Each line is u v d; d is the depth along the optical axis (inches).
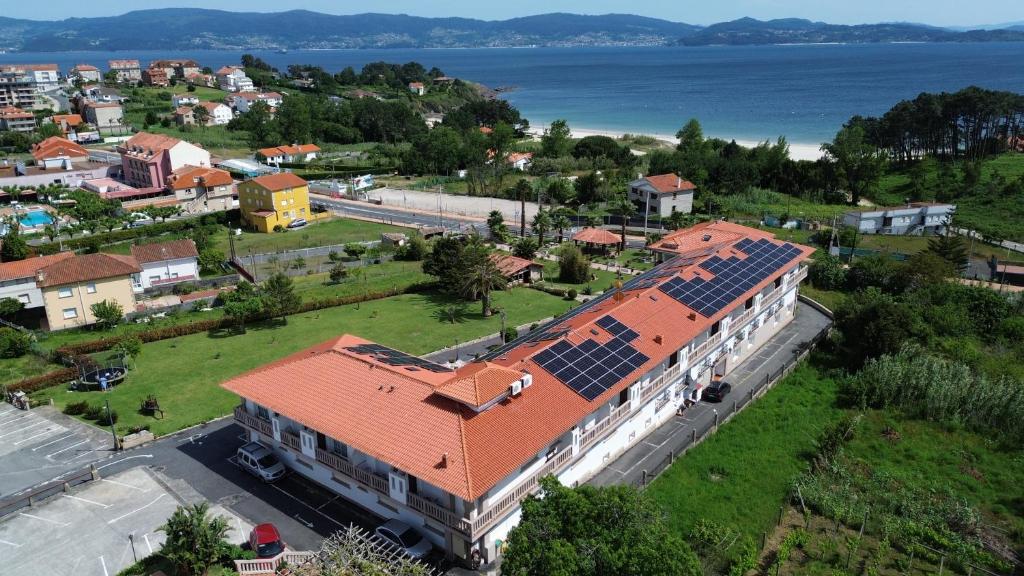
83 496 1697.8
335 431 1530.5
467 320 3051.2
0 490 1728.6
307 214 5088.6
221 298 3154.5
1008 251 4087.1
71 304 2829.7
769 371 2434.8
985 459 1898.4
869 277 3267.7
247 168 6584.6
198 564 1352.1
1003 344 2637.8
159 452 1907.0
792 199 5969.5
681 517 1615.4
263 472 1731.1
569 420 1550.2
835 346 2573.8
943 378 2186.3
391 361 1774.1
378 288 3412.9
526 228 4899.1
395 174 7514.8
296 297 3026.6
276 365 1824.6
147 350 2672.2
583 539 1118.4
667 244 2938.0
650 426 2005.4
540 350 1744.6
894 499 1699.1
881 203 5802.2
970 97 6628.9
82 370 2368.4
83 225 4379.9
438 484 1318.9
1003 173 6122.1
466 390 1491.1
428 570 1346.0
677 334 2004.2
